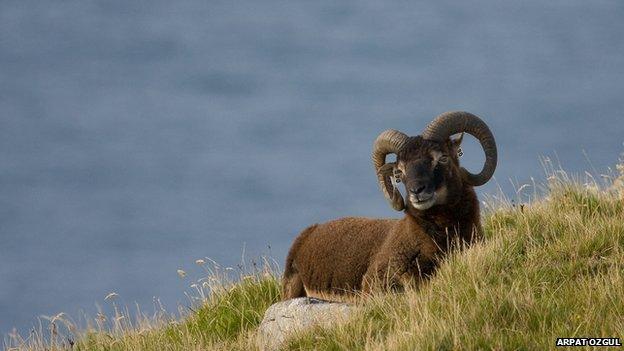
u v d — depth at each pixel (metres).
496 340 42.50
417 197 53.78
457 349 42.31
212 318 58.88
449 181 54.78
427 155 54.97
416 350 42.44
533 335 43.03
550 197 59.38
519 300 45.06
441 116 56.12
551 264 49.81
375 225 59.25
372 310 48.47
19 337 57.41
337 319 47.97
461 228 55.03
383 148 57.09
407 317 46.09
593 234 51.06
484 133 56.34
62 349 56.09
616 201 57.34
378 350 43.50
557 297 46.47
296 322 50.25
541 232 53.75
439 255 54.59
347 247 59.41
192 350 52.22
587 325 42.91
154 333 56.91
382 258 56.12
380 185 57.53
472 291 47.38
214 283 62.16
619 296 44.84
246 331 55.91
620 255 49.31
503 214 61.31
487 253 50.78
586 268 48.75
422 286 52.19
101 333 56.38
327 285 60.00
